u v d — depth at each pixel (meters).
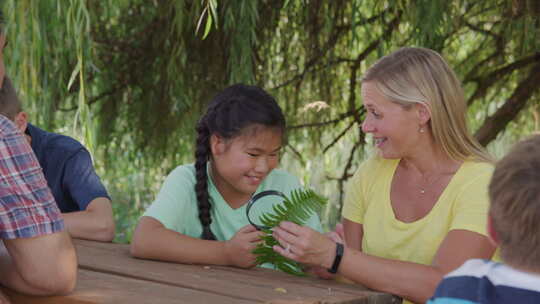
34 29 3.59
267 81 4.82
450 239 1.97
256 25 4.61
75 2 3.56
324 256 1.91
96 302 1.60
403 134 2.10
